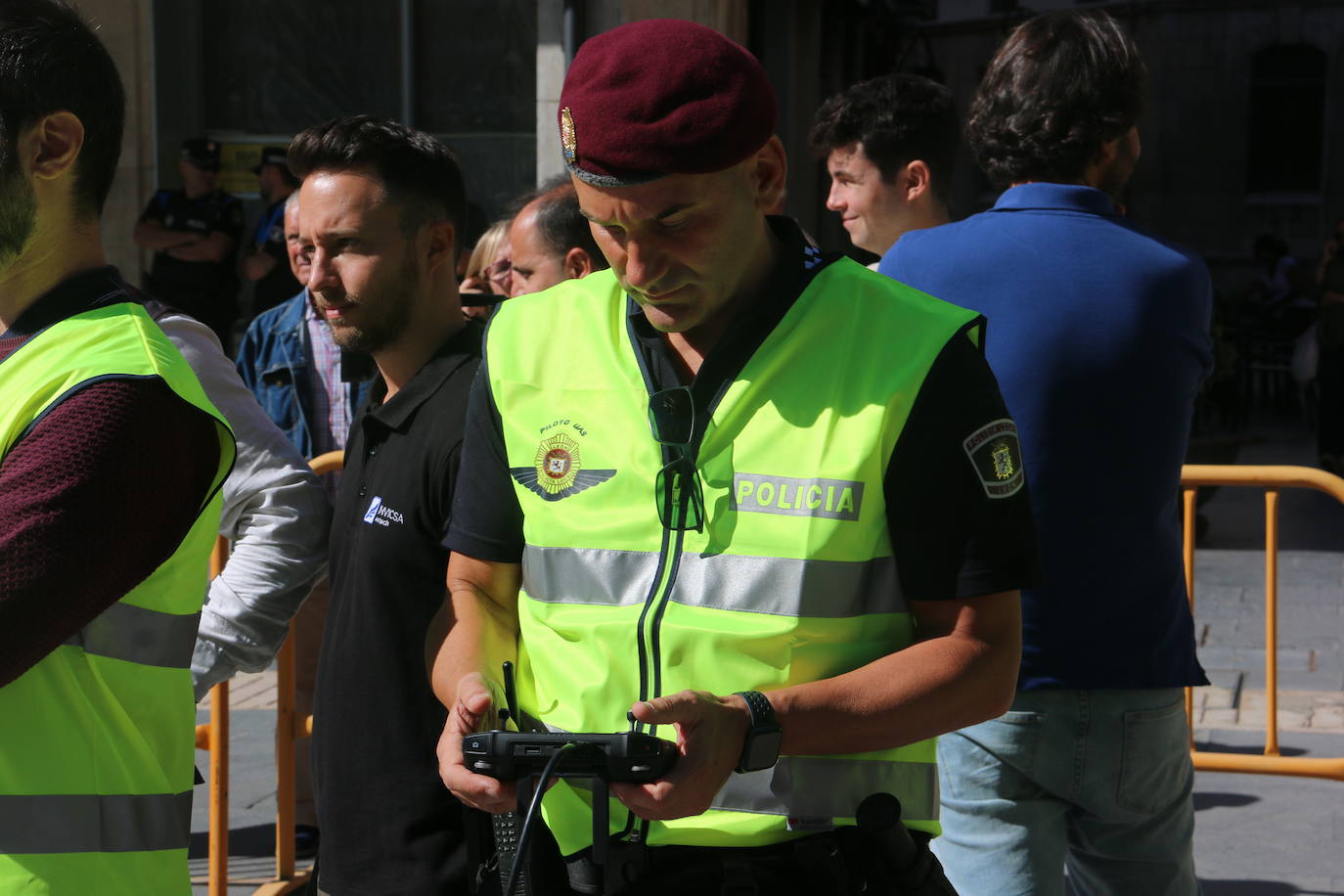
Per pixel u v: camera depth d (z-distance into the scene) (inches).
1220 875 153.9
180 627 63.5
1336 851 160.2
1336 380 438.9
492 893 70.2
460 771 61.7
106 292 62.4
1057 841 89.6
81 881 59.2
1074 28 92.8
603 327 67.2
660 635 61.3
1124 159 94.7
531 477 66.0
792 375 62.9
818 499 60.9
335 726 85.0
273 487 93.7
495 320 70.9
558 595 64.7
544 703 65.1
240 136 358.3
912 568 62.5
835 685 60.2
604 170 59.1
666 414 63.5
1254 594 285.3
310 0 355.6
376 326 89.6
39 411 58.3
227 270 332.2
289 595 94.2
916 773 64.9
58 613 55.8
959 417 61.9
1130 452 87.7
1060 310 87.9
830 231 490.6
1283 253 729.6
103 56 62.4
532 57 354.0
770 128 61.0
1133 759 88.2
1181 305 89.5
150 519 58.5
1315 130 975.6
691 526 62.4
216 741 138.4
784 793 62.1
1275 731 168.6
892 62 765.3
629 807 58.1
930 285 91.3
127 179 348.2
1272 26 965.2
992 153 94.6
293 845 147.4
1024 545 62.7
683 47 59.1
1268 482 160.1
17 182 59.3
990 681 62.1
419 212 89.7
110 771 60.1
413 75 356.2
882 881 63.1
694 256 60.6
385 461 85.9
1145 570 88.6
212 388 90.5
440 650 69.0
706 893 62.7
